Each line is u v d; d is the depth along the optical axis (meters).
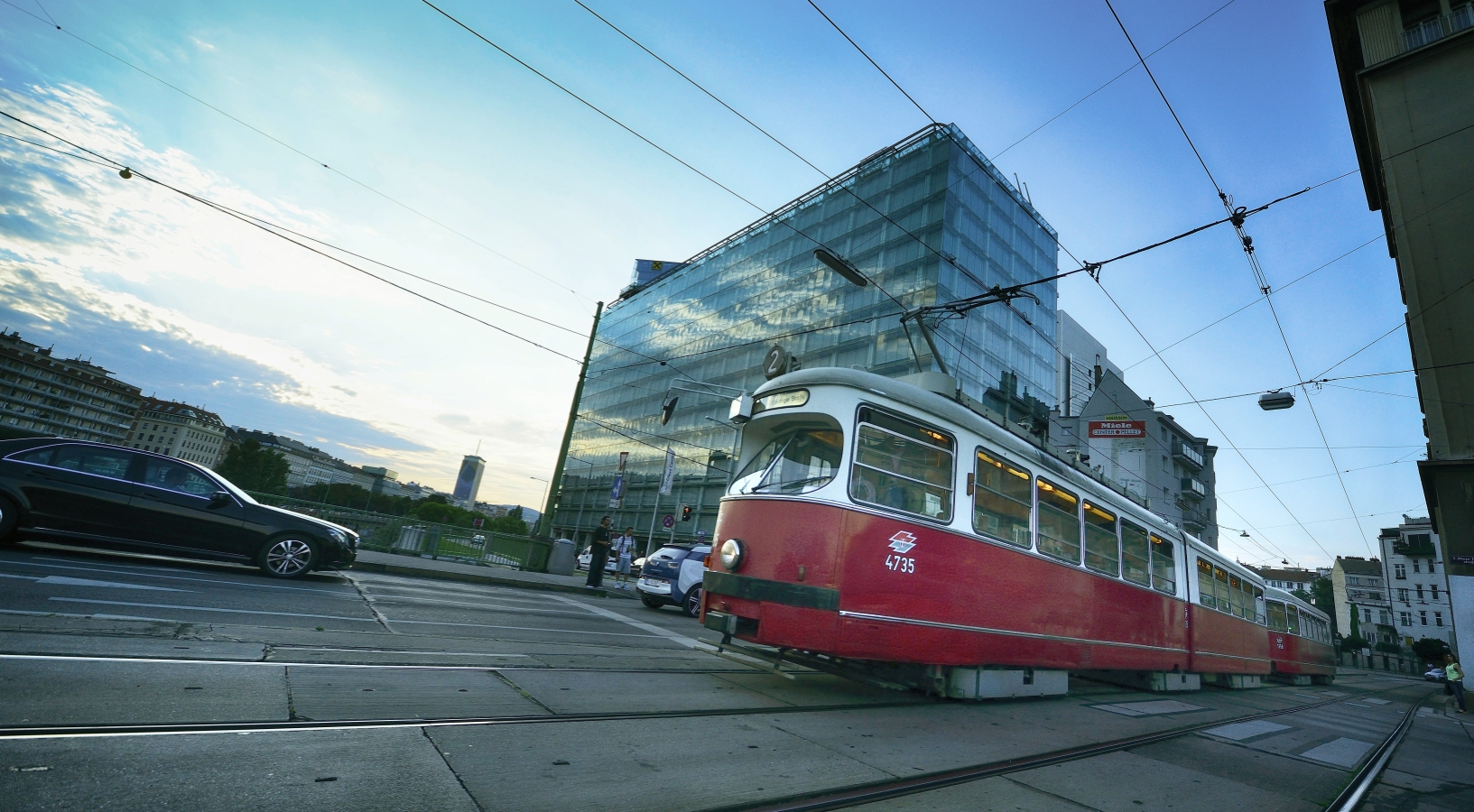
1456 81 15.34
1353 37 17.38
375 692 4.11
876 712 5.69
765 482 6.41
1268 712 9.98
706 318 56.53
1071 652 7.92
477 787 2.86
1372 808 4.72
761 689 5.96
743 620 5.96
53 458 7.90
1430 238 14.99
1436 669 49.94
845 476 5.92
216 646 4.74
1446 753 7.94
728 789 3.23
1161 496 42.75
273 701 3.67
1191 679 11.21
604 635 8.27
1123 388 44.50
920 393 6.66
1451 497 14.28
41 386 129.12
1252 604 14.92
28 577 6.28
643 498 58.06
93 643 4.34
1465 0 15.71
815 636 5.53
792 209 50.34
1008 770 4.34
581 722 4.06
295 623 6.06
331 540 9.17
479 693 4.41
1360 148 18.03
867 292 40.16
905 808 3.35
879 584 5.88
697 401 54.16
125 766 2.61
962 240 37.56
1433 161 15.24
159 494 8.27
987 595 6.82
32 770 2.45
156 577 7.45
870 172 43.75
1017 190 43.72
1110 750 5.45
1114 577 9.07
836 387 6.32
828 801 3.27
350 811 2.48
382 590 9.50
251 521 8.73
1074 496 8.54
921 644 6.09
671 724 4.29
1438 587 68.94
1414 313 15.03
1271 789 4.82
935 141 39.50
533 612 9.77
